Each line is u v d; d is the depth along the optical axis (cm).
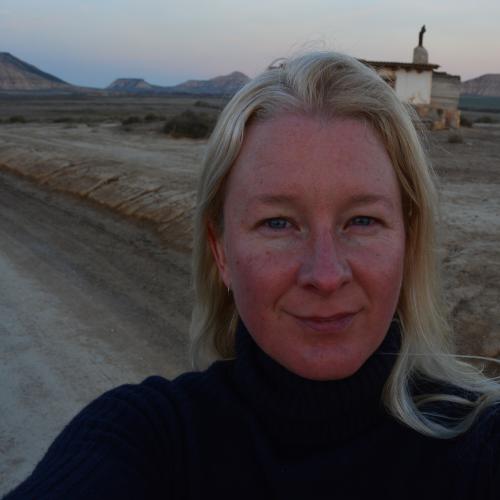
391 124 109
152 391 123
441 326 132
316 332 101
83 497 98
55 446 112
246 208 105
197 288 151
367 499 107
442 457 109
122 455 107
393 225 105
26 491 99
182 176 1413
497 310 540
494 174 1456
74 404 481
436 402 119
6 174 1898
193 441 115
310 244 101
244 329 124
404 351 118
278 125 104
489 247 743
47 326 648
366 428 114
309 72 106
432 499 106
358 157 102
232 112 109
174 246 927
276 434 115
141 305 696
